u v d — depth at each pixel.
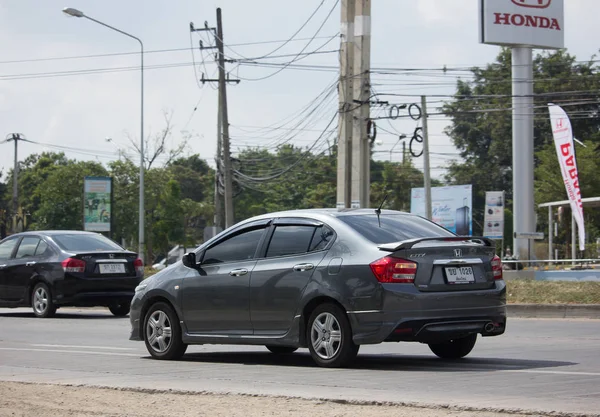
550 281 52.00
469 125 174.00
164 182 155.62
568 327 36.34
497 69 173.12
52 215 154.12
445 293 21.52
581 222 80.62
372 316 21.25
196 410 16.08
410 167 182.38
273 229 24.00
